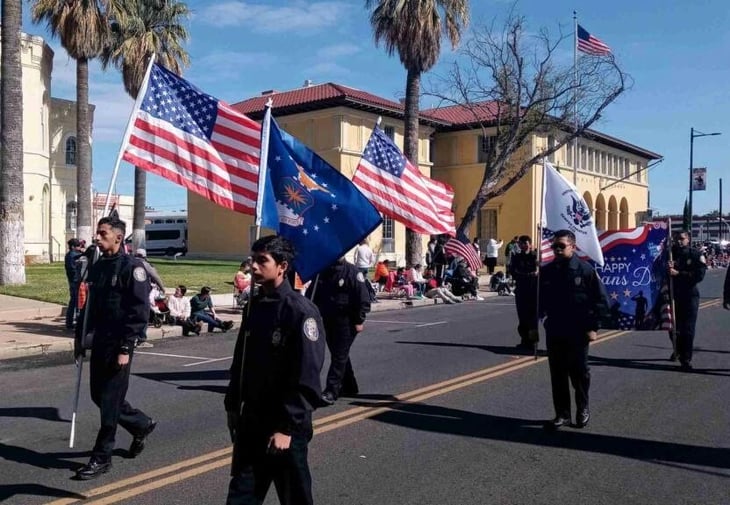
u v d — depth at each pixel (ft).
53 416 25.61
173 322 48.70
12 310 52.85
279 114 127.44
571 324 23.70
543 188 31.04
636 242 36.17
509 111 104.22
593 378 33.24
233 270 98.73
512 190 140.26
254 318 13.14
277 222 19.42
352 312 27.48
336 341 27.40
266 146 17.48
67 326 46.47
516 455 21.34
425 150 138.72
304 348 12.51
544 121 102.37
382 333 49.32
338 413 26.00
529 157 134.00
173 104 24.35
